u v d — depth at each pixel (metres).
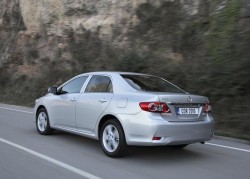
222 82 13.26
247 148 9.02
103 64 19.89
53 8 25.42
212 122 7.74
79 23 23.47
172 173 6.56
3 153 7.71
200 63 15.18
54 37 25.23
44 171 6.46
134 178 6.20
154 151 8.25
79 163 7.05
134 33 19.92
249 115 11.52
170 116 7.11
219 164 7.30
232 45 14.29
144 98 7.12
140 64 17.17
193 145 9.09
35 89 22.97
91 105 8.12
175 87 8.27
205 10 17.23
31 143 8.75
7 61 27.45
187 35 17.08
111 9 22.12
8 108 17.91
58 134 9.97
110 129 7.61
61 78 22.58
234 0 15.59
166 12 18.97
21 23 28.17
